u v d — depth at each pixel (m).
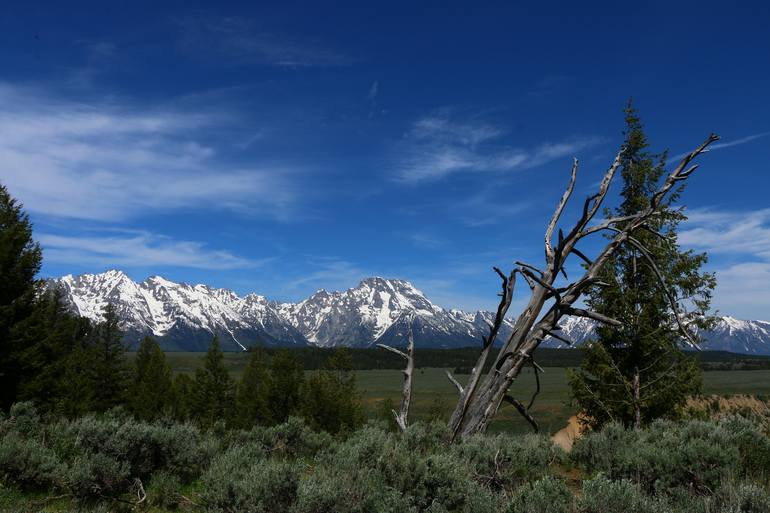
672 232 14.90
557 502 4.38
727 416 8.60
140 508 6.10
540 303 6.85
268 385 50.12
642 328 14.53
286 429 9.71
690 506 4.77
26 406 9.07
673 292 14.70
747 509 4.57
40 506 5.85
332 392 50.75
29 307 29.64
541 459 7.00
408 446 6.55
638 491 4.61
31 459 6.39
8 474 6.23
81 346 49.78
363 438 6.82
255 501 4.82
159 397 49.94
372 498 4.83
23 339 28.02
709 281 14.45
